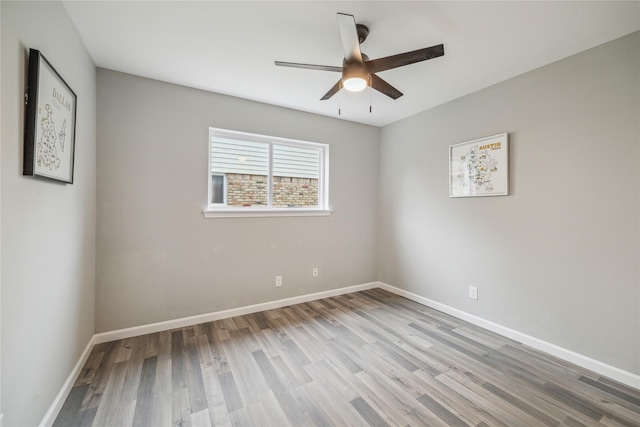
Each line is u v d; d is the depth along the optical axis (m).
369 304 3.28
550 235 2.19
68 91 1.60
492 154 2.56
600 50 1.94
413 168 3.43
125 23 1.75
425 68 2.29
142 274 2.46
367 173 3.85
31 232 1.24
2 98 1.03
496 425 1.46
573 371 1.95
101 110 2.29
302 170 3.44
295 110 3.25
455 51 2.04
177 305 2.61
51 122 1.38
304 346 2.28
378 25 1.77
